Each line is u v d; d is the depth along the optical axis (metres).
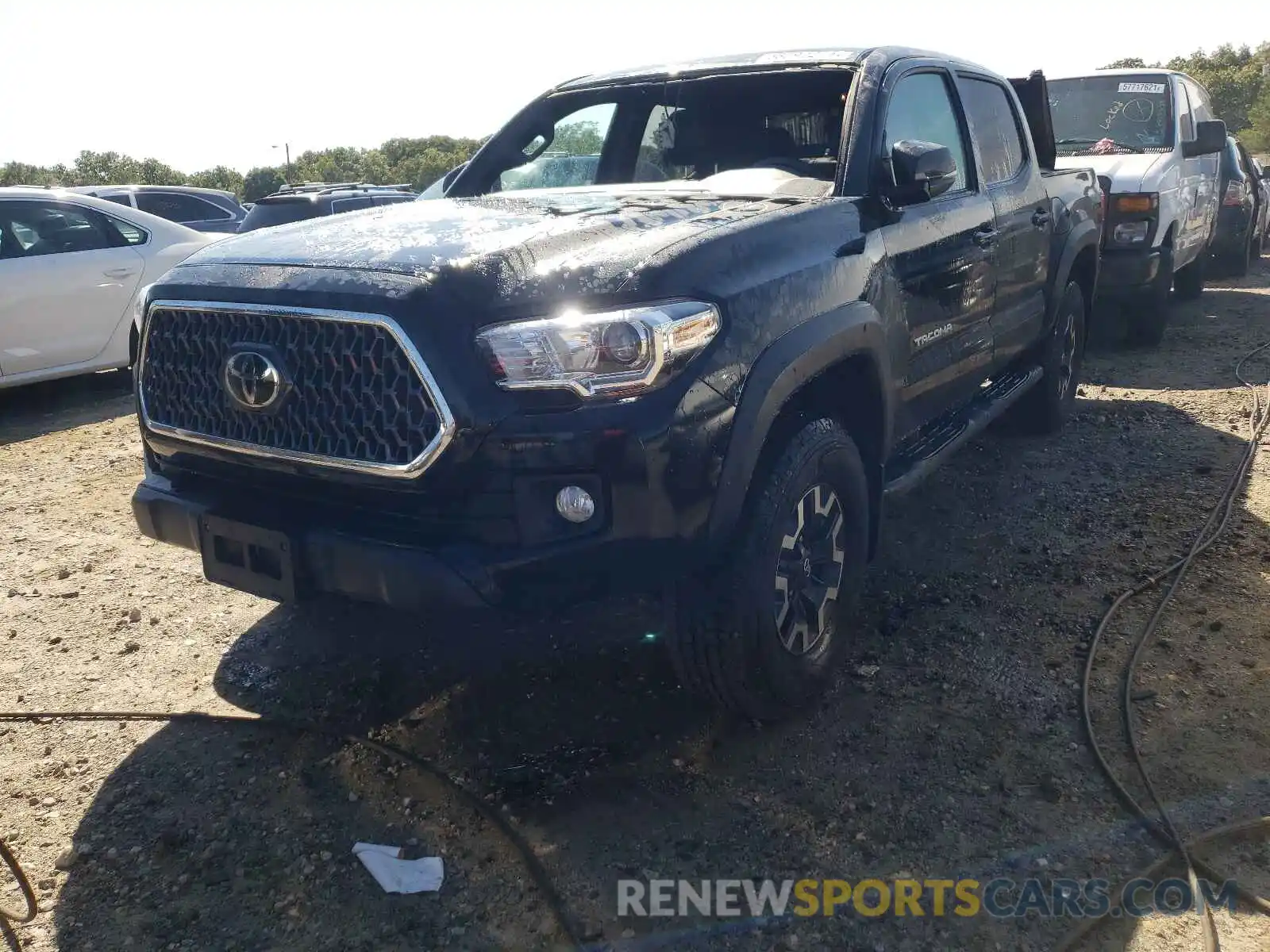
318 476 2.57
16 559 4.43
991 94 4.65
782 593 2.91
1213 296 10.64
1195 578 3.93
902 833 2.59
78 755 2.98
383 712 3.20
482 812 2.68
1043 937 2.25
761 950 2.24
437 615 2.46
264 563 2.69
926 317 3.62
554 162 4.21
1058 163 7.21
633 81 4.14
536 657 3.50
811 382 2.99
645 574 2.52
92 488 5.43
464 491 2.43
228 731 3.09
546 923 2.32
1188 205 8.31
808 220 3.03
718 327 2.55
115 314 7.47
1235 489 4.85
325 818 2.69
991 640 3.54
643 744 2.99
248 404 2.62
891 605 3.82
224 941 2.28
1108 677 3.28
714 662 2.80
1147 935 2.24
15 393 7.88
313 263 2.66
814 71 3.71
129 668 3.49
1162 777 2.77
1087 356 7.87
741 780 2.82
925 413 3.82
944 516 4.69
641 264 2.52
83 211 7.45
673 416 2.43
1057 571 4.06
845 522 3.15
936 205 3.78
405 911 2.36
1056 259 5.16
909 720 3.07
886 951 2.23
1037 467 5.28
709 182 3.67
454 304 2.43
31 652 3.60
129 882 2.46
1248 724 2.99
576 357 2.38
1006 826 2.61
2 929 2.32
